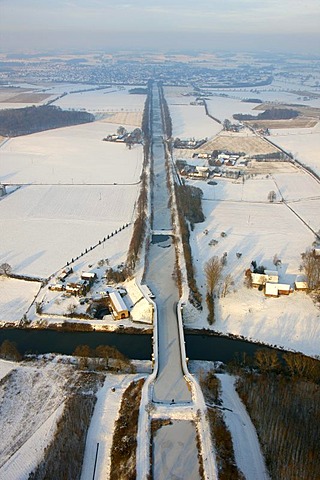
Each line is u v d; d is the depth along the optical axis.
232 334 148.12
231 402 117.50
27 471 98.31
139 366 133.50
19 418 113.06
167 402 115.31
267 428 107.69
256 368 131.75
